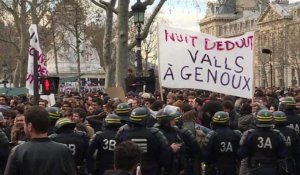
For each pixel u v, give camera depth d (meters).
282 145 10.03
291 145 10.52
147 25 29.25
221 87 13.73
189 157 10.40
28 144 6.57
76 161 9.42
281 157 10.06
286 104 11.70
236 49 13.77
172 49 13.70
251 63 13.75
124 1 28.39
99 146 9.57
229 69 13.73
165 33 13.70
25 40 43.41
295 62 102.69
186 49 13.70
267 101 16.91
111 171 6.05
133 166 6.06
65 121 9.42
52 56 83.19
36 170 6.50
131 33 62.19
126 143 6.10
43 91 12.52
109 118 9.66
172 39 13.72
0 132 9.26
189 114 11.06
